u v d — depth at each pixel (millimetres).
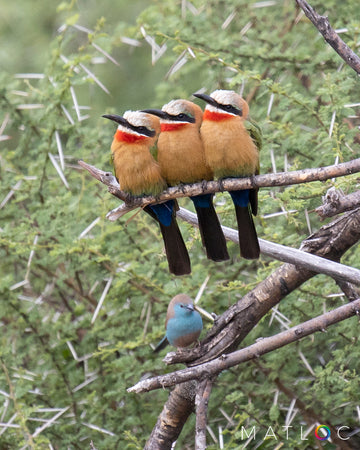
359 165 6535
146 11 11398
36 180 11750
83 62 11445
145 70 15539
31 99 12328
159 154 8461
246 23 12078
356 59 6984
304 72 11117
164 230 8633
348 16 11500
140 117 8438
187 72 12148
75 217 11250
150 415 10438
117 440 10266
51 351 11375
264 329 10656
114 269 10562
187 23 11758
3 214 12000
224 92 8359
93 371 11234
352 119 11680
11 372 11023
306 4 6973
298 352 10070
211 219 8273
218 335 8031
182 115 8422
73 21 11406
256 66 11258
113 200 11320
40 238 11086
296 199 9516
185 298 9227
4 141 15047
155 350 10367
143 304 10781
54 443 10914
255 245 8000
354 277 7320
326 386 9578
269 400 10117
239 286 9875
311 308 9898
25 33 16094
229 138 8227
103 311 10992
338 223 8078
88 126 12477
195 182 8617
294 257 7617
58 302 12500
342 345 10547
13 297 11328
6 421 10750
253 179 7168
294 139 10180
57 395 11055
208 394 7066
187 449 10438
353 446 9898
